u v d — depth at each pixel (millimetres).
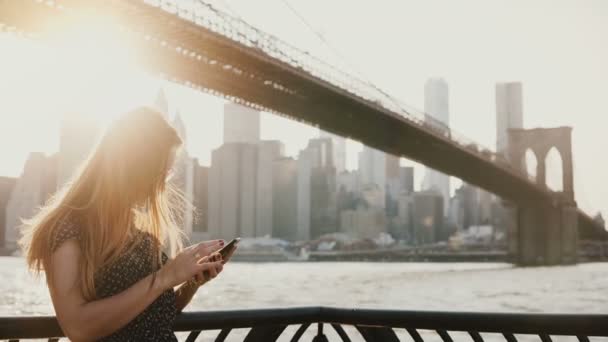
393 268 108250
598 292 45500
